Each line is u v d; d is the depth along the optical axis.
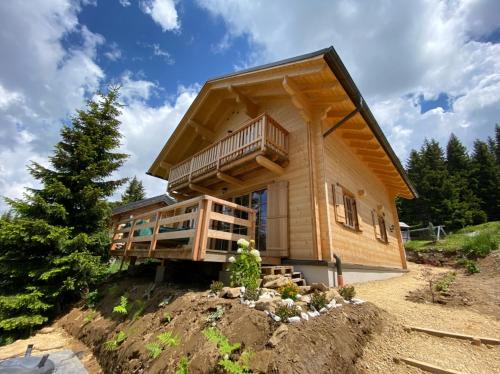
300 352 2.36
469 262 8.75
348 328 3.04
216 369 2.29
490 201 25.81
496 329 3.35
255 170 7.42
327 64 5.29
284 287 3.77
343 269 6.34
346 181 7.89
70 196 7.62
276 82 7.38
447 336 3.19
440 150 34.12
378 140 7.84
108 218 8.61
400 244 12.02
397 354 2.86
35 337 5.52
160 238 5.83
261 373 2.12
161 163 11.97
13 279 6.68
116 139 9.10
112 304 5.86
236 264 4.25
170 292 4.73
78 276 6.98
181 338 3.04
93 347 4.45
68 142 8.48
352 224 7.83
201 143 11.80
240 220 5.41
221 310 3.23
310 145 6.54
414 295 5.37
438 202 24.55
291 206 6.46
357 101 5.98
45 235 6.73
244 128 7.04
